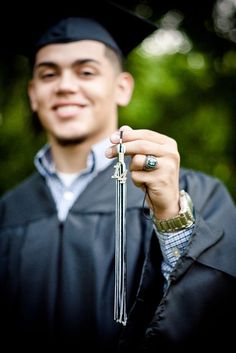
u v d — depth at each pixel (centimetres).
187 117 292
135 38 219
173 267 141
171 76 283
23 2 208
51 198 199
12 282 191
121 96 214
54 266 184
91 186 191
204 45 296
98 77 196
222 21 296
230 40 296
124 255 132
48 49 199
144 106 274
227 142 292
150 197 136
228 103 295
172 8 295
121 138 130
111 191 190
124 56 223
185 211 138
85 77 194
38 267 186
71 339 173
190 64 290
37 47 203
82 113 192
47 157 213
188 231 140
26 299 184
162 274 145
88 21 206
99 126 196
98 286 174
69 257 181
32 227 196
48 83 196
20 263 191
